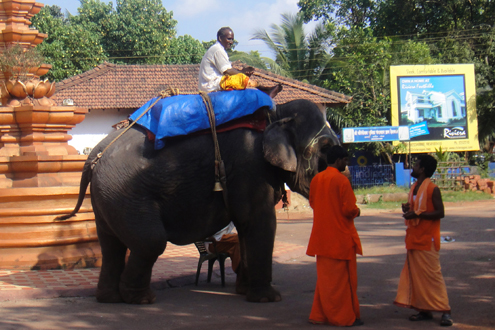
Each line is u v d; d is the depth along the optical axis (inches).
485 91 1016.2
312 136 233.1
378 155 968.3
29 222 290.7
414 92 963.3
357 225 520.4
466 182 865.5
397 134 813.2
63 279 260.8
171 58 1263.5
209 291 254.8
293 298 237.3
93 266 299.6
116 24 1216.2
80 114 330.0
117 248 228.8
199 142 221.0
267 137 222.1
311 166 231.6
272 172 228.7
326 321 190.4
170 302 229.0
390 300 228.4
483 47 1135.0
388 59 1002.1
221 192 225.1
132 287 222.5
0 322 190.4
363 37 1050.7
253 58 998.4
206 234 230.5
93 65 1043.3
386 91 998.4
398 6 1218.0
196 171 219.3
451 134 970.7
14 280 256.7
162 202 217.6
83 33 1048.8
